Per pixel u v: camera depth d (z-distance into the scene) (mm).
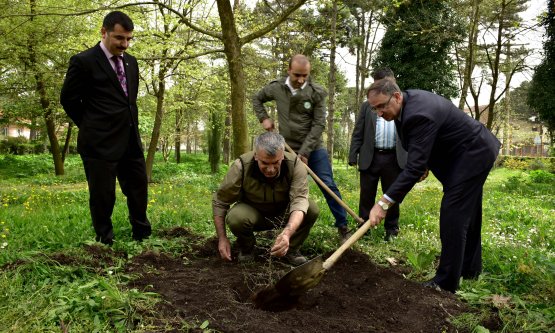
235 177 3965
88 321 2744
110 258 3990
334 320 3006
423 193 12039
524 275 3898
